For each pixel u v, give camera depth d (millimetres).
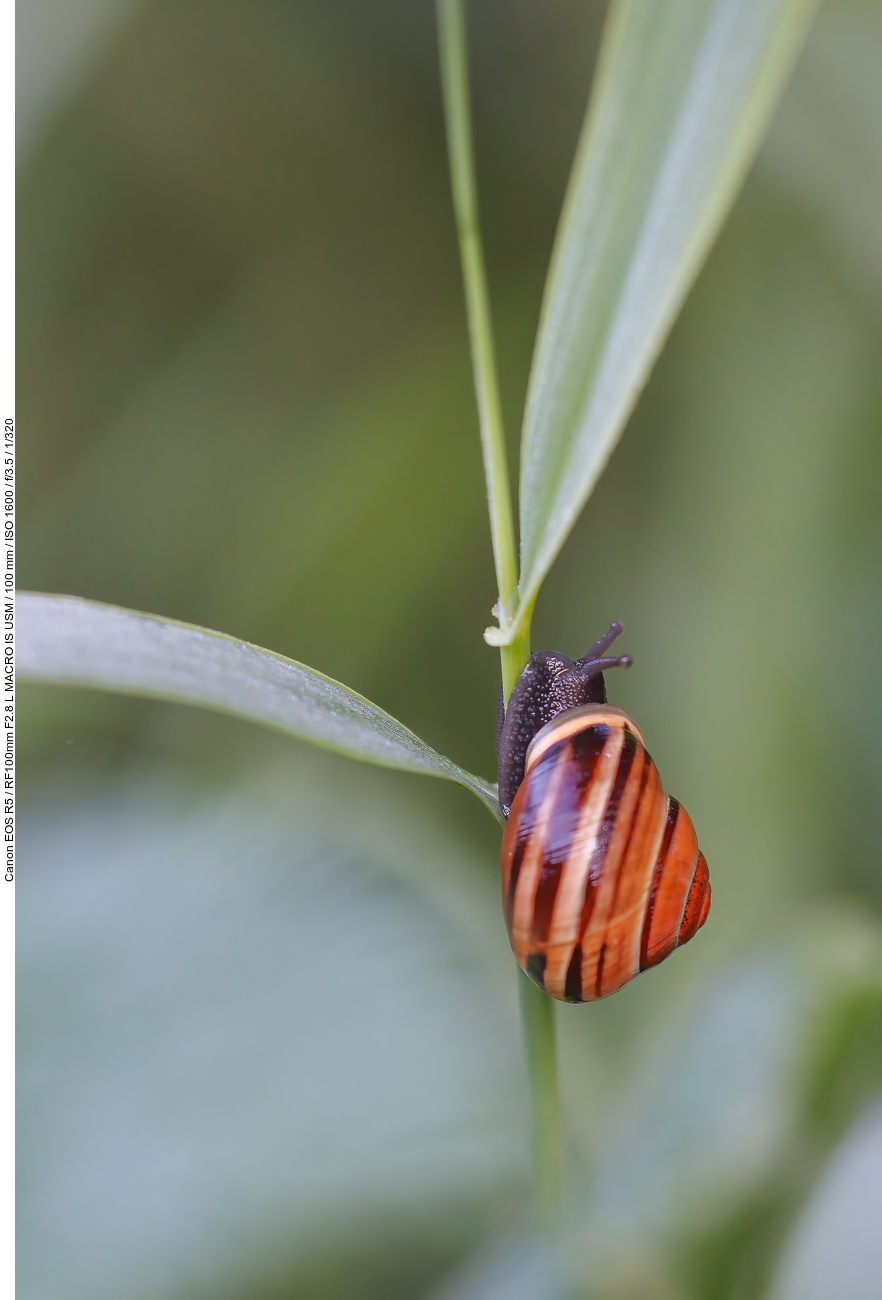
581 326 245
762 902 332
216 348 440
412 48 431
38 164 408
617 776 266
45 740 366
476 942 321
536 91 426
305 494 405
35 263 420
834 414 366
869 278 354
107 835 329
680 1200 278
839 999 285
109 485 426
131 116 419
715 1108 284
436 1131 302
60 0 366
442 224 442
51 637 246
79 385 430
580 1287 269
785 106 334
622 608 399
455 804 383
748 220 381
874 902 329
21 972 312
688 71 242
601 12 401
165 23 407
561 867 264
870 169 332
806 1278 263
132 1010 310
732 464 381
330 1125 302
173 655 247
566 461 245
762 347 380
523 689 272
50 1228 296
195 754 377
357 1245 297
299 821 340
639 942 266
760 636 362
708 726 358
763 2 240
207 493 421
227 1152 301
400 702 405
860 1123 274
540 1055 267
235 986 312
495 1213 298
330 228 448
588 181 244
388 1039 309
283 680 249
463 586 413
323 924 319
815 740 348
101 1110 303
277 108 433
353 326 441
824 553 364
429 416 402
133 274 436
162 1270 295
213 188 439
